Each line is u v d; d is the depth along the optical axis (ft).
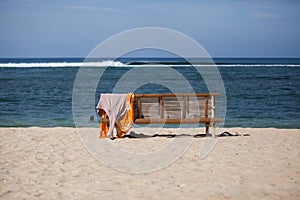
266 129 40.42
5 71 175.94
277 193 18.15
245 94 93.04
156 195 17.92
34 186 19.20
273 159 25.55
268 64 319.68
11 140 32.22
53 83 116.37
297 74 174.60
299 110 65.92
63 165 23.66
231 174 21.67
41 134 35.50
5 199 17.19
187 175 21.57
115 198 17.46
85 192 18.33
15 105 68.54
